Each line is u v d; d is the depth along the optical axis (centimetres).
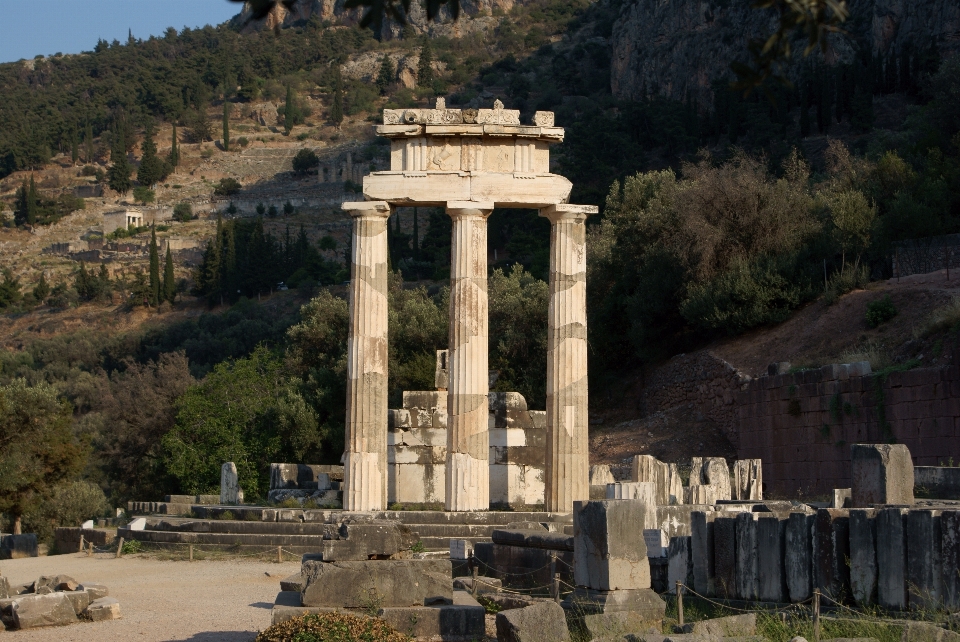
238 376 6631
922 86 12594
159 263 19838
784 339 5175
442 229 15850
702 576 1816
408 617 1627
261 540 3117
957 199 5906
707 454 5072
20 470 5253
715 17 19200
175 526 3328
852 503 1900
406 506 3391
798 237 5847
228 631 1869
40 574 2859
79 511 5938
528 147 3203
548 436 3164
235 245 18088
